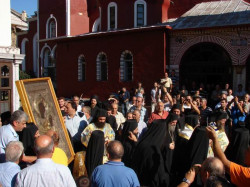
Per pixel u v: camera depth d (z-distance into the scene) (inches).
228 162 163.2
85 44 865.5
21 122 200.2
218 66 695.7
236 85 662.5
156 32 713.6
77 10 1219.2
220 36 670.5
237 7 807.1
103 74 840.9
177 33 714.8
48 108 242.2
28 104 217.5
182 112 354.0
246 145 213.0
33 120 219.3
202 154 201.2
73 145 291.9
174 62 724.0
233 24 647.8
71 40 898.7
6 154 165.2
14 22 493.4
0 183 159.0
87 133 261.1
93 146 216.1
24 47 1483.8
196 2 954.1
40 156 152.9
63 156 201.6
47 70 1333.7
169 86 621.9
